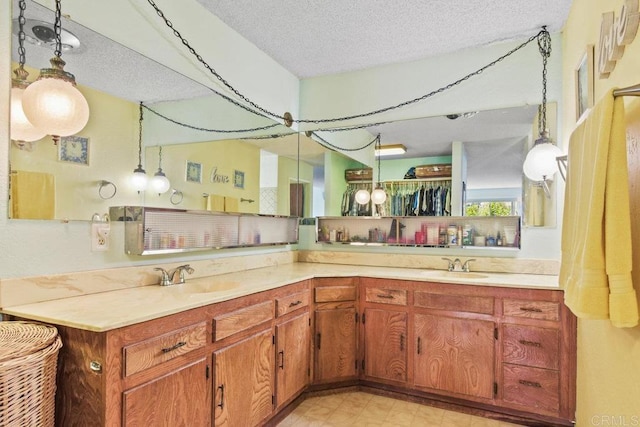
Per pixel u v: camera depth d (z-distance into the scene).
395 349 2.43
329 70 3.09
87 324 1.20
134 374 1.28
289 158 3.13
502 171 2.65
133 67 1.83
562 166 2.23
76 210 1.59
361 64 2.97
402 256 2.92
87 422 1.22
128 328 1.26
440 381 2.30
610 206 1.04
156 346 1.36
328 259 3.15
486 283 2.19
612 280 1.03
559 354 2.04
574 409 2.00
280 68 3.00
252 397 1.87
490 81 2.66
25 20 1.42
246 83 2.61
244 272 2.53
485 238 2.71
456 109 2.77
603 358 1.47
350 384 2.54
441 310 2.31
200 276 2.24
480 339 2.21
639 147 1.09
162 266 2.00
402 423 2.13
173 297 1.61
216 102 2.35
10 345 1.09
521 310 2.12
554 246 2.50
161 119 1.98
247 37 2.57
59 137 1.52
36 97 1.40
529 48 2.55
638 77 1.12
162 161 1.99
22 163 1.42
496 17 2.29
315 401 2.39
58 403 1.27
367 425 2.11
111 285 1.74
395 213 2.98
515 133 2.61
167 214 2.02
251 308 1.87
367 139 3.05
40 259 1.48
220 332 1.66
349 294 2.52
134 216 1.82
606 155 1.05
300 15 2.29
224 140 2.43
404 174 2.95
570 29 2.21
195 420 1.53
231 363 1.73
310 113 3.24
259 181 2.77
